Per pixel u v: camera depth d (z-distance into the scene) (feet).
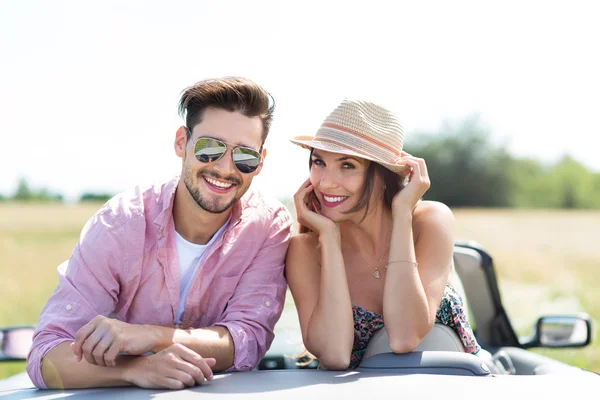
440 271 8.33
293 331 10.33
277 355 10.25
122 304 8.30
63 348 7.10
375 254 9.13
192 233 8.36
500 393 5.65
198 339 7.27
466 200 116.98
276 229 8.81
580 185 115.14
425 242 8.60
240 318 8.05
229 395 5.75
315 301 8.57
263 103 8.13
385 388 5.86
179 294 8.38
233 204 8.16
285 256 8.93
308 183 8.91
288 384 6.13
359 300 8.90
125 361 6.69
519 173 115.85
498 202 116.26
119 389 6.35
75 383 6.82
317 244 8.87
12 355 10.18
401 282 7.88
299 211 8.69
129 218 8.15
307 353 10.00
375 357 7.17
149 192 8.47
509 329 11.05
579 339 11.09
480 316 11.14
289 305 10.57
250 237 8.53
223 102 7.93
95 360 6.66
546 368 9.34
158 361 6.40
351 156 8.39
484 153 116.47
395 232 8.14
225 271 8.45
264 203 8.91
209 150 7.86
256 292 8.36
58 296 7.85
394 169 8.52
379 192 8.87
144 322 8.39
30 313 45.34
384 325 8.02
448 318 8.56
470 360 6.75
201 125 7.98
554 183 114.93
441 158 116.78
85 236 8.12
